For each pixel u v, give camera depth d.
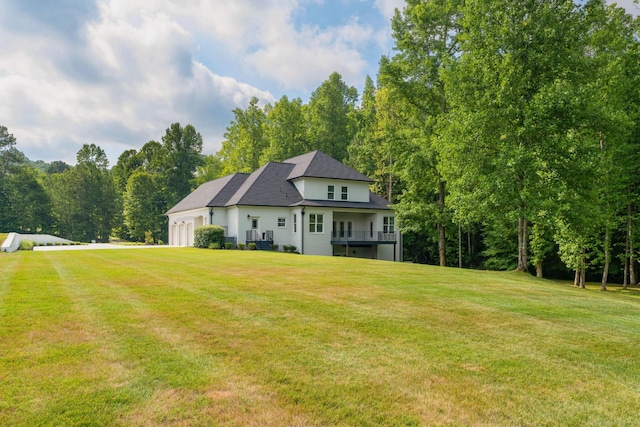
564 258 20.09
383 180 36.00
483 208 14.95
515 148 13.94
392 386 3.65
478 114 14.84
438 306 7.06
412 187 22.70
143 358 4.12
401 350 4.64
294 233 27.38
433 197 28.98
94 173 61.22
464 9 16.06
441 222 22.28
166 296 7.35
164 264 13.38
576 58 14.57
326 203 27.70
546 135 13.95
